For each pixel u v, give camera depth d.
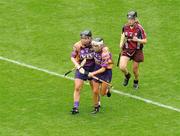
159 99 55.47
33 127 51.06
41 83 57.41
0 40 64.31
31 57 61.59
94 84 52.34
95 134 50.25
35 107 53.78
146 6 70.00
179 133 50.53
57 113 53.00
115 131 50.69
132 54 56.22
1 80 57.56
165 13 68.94
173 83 57.84
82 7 69.75
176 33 65.75
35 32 65.62
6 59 61.09
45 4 70.25
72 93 56.03
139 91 56.72
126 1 70.94
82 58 52.44
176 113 53.28
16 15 68.50
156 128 51.19
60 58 61.56
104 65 52.16
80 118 52.34
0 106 53.72
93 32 65.88
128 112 53.41
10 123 51.50
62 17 68.19
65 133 50.34
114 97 55.62
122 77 58.88
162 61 61.28
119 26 66.94
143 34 55.88
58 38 64.75
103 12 69.00
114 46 63.78
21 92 55.88
